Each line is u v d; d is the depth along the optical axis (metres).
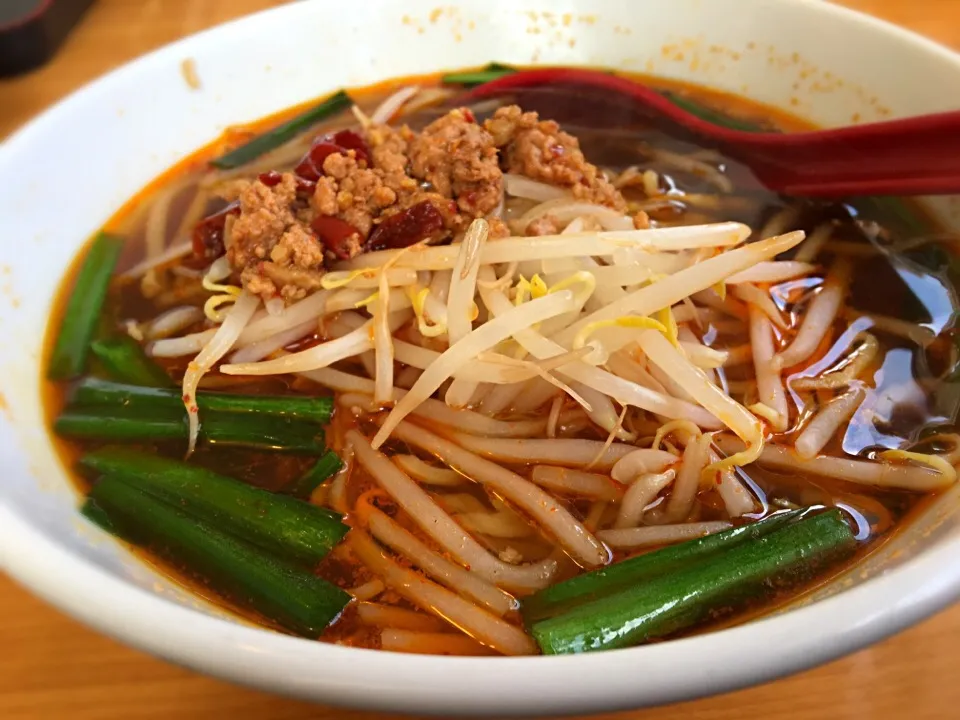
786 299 0.17
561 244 0.16
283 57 0.22
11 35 0.25
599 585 0.12
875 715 0.13
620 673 0.09
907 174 0.18
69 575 0.10
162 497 0.14
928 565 0.10
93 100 0.18
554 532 0.14
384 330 0.15
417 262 0.16
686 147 0.21
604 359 0.15
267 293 0.16
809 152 0.19
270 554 0.13
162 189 0.20
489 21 0.23
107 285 0.17
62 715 0.13
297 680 0.09
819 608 0.09
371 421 0.16
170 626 0.09
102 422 0.15
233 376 0.16
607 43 0.23
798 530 0.13
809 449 0.14
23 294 0.16
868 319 0.17
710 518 0.14
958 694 0.13
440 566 0.13
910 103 0.19
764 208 0.20
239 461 0.15
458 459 0.15
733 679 0.09
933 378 0.16
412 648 0.12
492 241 0.16
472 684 0.09
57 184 0.17
